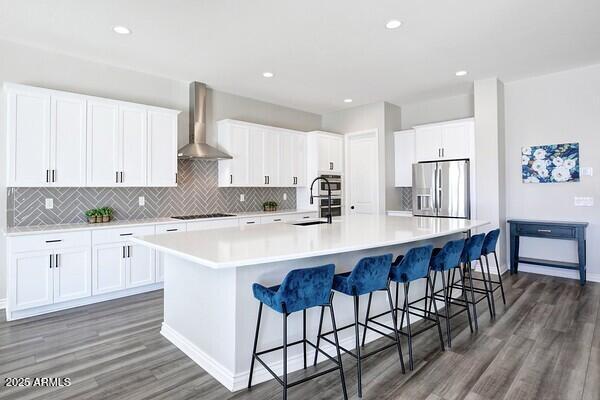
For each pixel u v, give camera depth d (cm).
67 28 328
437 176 527
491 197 488
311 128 681
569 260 472
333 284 227
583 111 450
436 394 207
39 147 350
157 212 471
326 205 628
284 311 187
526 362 244
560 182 469
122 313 343
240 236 266
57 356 255
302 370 238
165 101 473
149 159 427
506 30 338
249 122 575
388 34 345
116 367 239
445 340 282
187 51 384
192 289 255
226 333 220
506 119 510
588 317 325
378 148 606
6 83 329
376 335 291
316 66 433
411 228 313
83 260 359
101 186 390
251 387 217
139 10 296
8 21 315
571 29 337
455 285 370
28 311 332
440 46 374
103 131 391
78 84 400
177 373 232
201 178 518
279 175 582
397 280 246
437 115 591
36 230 335
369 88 526
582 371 231
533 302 371
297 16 308
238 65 429
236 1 283
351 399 202
